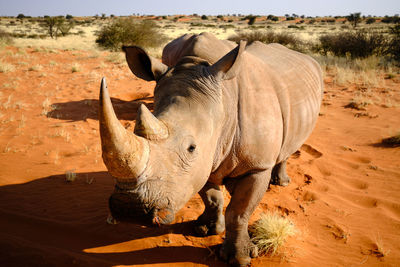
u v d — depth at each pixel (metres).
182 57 2.78
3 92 10.45
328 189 4.80
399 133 6.39
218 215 3.64
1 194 4.56
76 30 51.31
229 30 59.28
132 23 23.11
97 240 3.60
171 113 2.27
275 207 4.33
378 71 13.31
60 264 3.08
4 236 3.48
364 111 8.47
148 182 1.98
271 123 2.92
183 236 3.68
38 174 5.22
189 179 2.25
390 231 3.77
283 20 122.75
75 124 7.66
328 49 18.77
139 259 3.28
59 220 3.97
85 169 5.46
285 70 3.61
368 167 5.47
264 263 3.27
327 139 6.83
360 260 3.31
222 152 2.80
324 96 10.15
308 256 3.38
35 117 8.11
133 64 2.86
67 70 14.27
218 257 3.34
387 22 83.75
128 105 9.23
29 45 23.44
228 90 2.72
